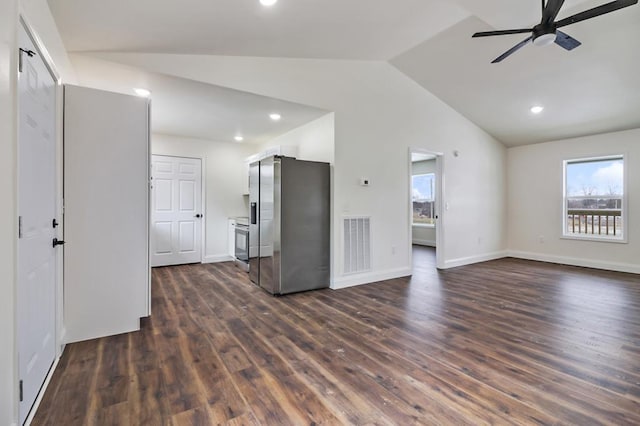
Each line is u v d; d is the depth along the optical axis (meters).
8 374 1.35
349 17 2.71
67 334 2.44
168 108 3.91
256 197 4.27
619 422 1.57
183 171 5.61
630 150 5.06
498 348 2.41
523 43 2.67
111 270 2.60
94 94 2.51
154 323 2.90
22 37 1.55
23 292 1.57
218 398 1.77
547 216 6.04
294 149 4.76
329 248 4.17
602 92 4.20
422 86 4.96
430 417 1.62
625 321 2.95
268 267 3.94
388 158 4.62
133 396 1.78
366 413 1.65
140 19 2.23
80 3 1.96
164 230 5.47
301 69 3.75
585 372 2.05
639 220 4.98
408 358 2.25
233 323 2.91
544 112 5.00
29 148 1.67
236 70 3.31
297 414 1.64
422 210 8.75
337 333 2.69
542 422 1.57
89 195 2.50
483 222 6.11
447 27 3.27
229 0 2.13
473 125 5.87
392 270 4.70
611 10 2.12
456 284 4.36
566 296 3.78
